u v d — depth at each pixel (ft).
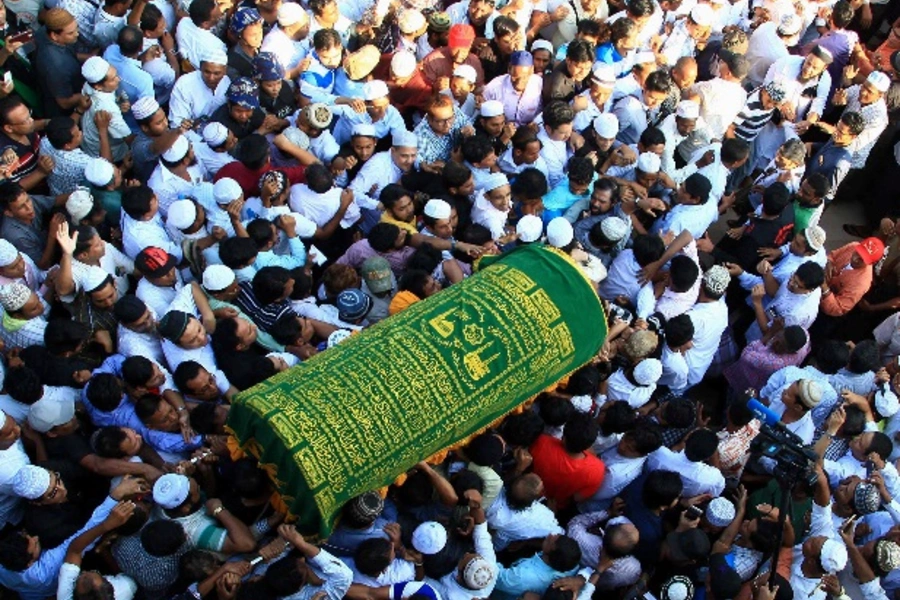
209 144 25.05
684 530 19.88
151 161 24.98
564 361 19.03
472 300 18.60
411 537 18.70
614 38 29.94
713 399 26.89
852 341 27.81
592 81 28.48
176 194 24.21
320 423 16.30
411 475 18.95
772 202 26.25
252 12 27.27
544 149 26.96
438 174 26.27
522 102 28.99
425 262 22.86
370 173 25.99
